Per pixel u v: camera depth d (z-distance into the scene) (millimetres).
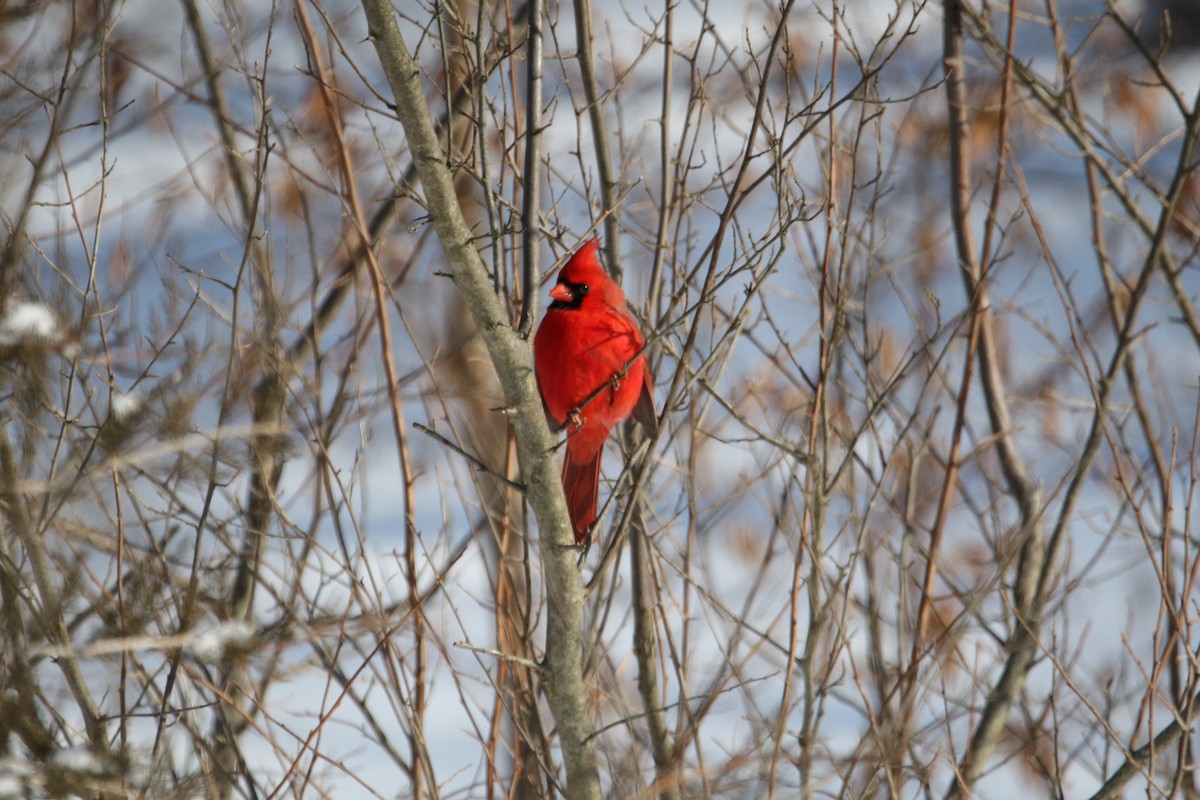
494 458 10070
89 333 7461
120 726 6914
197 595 7215
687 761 8008
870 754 7785
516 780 7688
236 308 7539
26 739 6559
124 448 6906
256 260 9500
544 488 6879
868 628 8625
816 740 7801
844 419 9094
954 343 10648
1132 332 9992
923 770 7723
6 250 7359
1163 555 7492
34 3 8266
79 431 7820
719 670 8562
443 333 11570
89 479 6918
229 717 7996
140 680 7914
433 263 11977
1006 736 9312
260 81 8055
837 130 8891
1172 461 7570
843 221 9172
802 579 7996
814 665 8414
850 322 9852
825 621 8008
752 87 10102
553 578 7008
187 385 7355
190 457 7277
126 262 9047
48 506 7102
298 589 7781
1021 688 8680
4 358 6902
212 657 7031
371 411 9258
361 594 8469
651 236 9945
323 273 9906
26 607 7039
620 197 9148
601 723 8391
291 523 7742
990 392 10273
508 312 6914
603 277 8531
